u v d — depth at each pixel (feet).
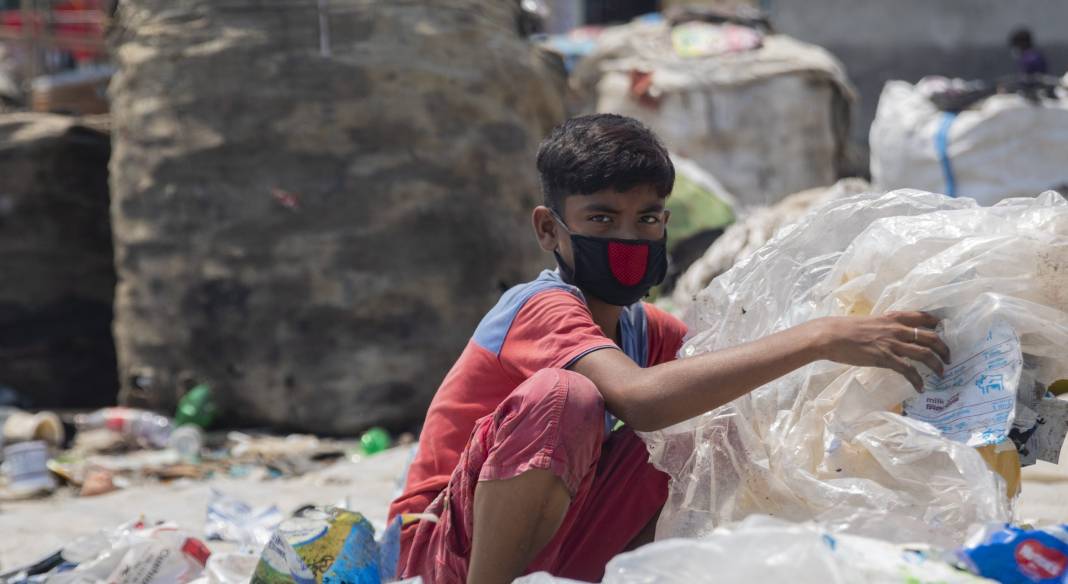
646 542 11.15
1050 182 30.37
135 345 30.68
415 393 29.19
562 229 11.37
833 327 9.88
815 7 72.59
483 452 10.31
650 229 11.27
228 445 28.32
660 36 42.78
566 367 10.50
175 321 29.81
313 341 28.96
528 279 30.99
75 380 35.27
